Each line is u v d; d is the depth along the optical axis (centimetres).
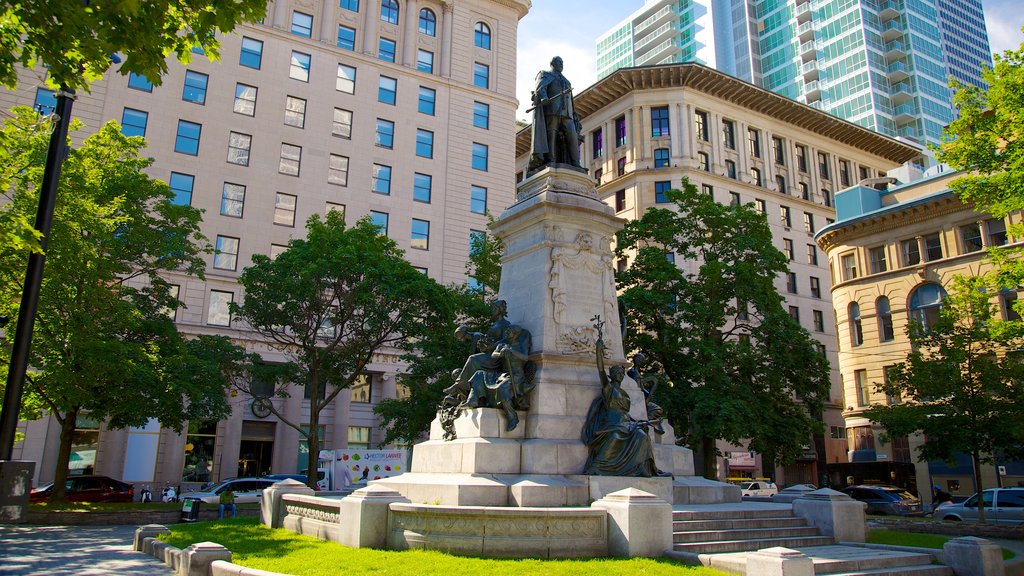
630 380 1772
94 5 988
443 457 1566
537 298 1719
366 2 5647
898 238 4978
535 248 1775
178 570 1139
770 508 1576
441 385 3045
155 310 3048
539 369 1630
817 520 1510
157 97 4728
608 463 1503
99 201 2814
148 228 2930
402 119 5544
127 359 2511
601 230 1825
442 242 5450
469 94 5878
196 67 4897
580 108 7219
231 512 2630
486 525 1167
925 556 1283
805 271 6869
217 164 4822
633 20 13775
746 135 6919
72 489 3269
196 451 4462
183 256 3148
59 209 2438
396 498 1292
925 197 4734
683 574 1015
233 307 3228
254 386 4662
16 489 1072
